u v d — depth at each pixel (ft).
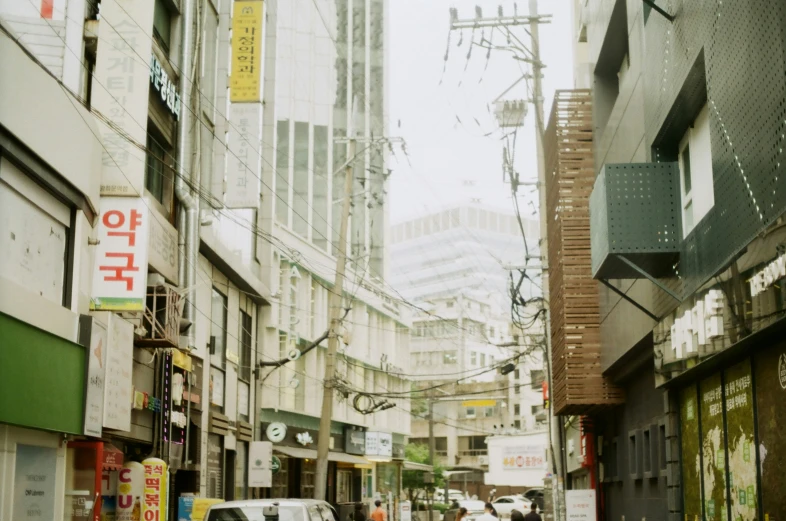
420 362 306.76
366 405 147.84
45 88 40.60
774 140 29.17
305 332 121.80
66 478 44.75
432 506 185.26
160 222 62.85
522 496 185.06
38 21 46.09
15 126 37.09
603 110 66.59
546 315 86.17
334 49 210.38
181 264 68.90
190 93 71.97
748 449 36.76
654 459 55.21
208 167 83.25
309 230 190.60
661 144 47.06
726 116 34.40
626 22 60.08
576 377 65.98
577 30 91.86
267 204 106.01
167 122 68.08
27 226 40.37
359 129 208.03
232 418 89.61
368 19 220.23
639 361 56.39
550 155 74.69
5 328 34.73
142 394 58.34
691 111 42.57
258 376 99.91
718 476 41.42
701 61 38.32
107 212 50.62
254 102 84.23
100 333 46.57
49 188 42.14
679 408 48.75
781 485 32.71
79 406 43.37
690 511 46.78
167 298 58.29
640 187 44.32
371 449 140.77
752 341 33.22
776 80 28.78
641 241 43.65
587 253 66.69
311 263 124.77
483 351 308.60
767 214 30.09
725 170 34.88
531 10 83.15
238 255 92.63
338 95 207.72
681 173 44.68
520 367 276.00
